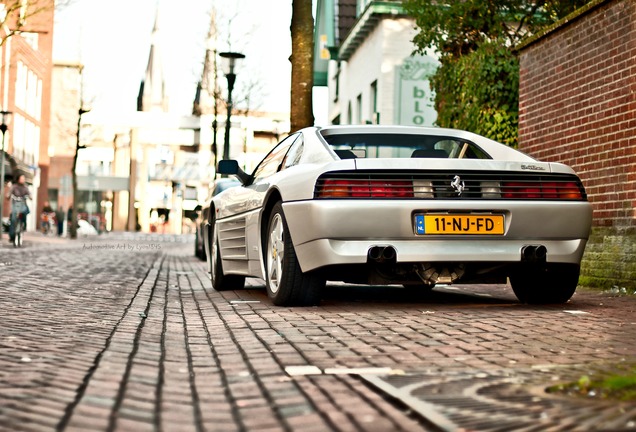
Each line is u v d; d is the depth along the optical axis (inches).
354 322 237.3
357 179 254.4
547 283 287.0
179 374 160.1
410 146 289.0
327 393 139.9
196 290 383.2
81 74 1625.2
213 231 389.7
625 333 213.2
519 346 191.5
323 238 253.8
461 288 380.2
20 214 917.8
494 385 141.1
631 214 344.5
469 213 258.8
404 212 253.3
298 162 283.1
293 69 544.4
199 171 2696.9
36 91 2080.5
